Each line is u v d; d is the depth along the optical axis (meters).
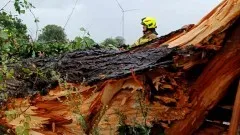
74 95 4.16
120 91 4.02
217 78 3.94
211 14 4.03
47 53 7.61
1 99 4.55
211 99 3.99
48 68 4.79
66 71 4.56
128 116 4.07
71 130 4.32
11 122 4.54
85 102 4.14
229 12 3.81
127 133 4.10
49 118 4.37
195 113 4.02
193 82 3.96
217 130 4.20
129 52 4.91
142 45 4.98
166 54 3.89
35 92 4.34
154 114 4.03
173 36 4.84
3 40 5.36
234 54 3.85
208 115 4.23
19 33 7.50
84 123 4.00
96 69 4.40
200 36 3.96
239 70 3.90
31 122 4.43
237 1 3.77
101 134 4.19
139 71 3.83
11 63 5.59
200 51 3.87
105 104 4.06
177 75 3.88
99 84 4.04
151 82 3.92
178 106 3.99
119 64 4.36
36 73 4.71
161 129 4.11
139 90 3.96
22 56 7.38
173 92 3.96
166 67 3.84
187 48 3.87
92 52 5.19
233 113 3.95
